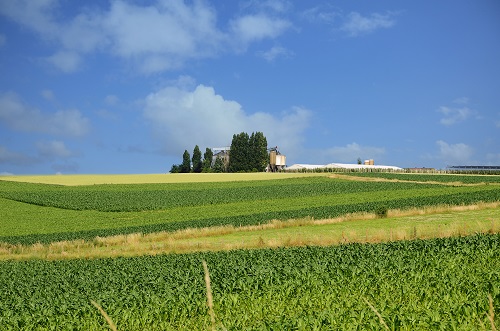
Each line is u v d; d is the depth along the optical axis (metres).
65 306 18.55
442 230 37.56
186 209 68.75
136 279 24.31
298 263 24.53
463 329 11.24
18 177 118.25
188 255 32.78
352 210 56.59
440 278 17.61
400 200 64.62
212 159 178.50
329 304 15.62
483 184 88.62
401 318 11.88
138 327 15.64
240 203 72.81
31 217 65.00
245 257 29.23
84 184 100.38
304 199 74.56
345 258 24.75
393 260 22.55
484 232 34.75
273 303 16.72
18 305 19.80
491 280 16.50
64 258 39.12
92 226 57.81
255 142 161.88
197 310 16.56
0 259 39.62
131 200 76.19
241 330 12.91
